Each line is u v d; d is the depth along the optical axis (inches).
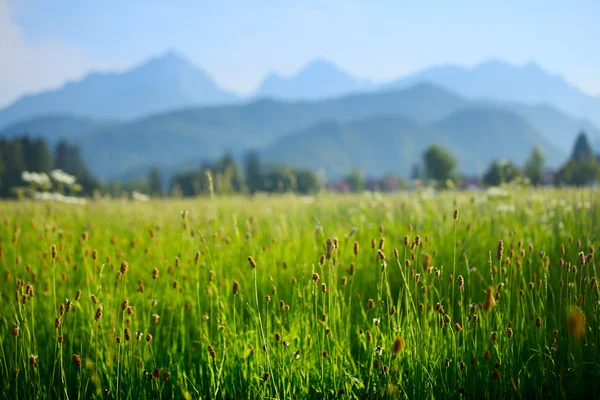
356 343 60.1
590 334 56.5
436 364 55.7
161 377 56.8
